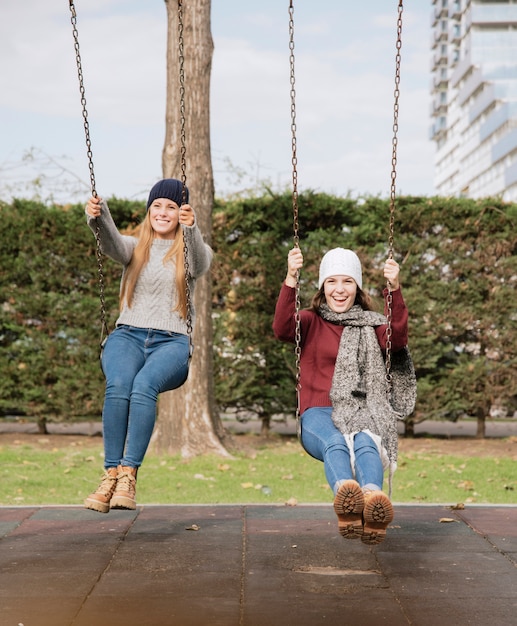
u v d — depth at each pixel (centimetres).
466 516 552
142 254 442
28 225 1050
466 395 1059
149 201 453
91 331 1051
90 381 1044
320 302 435
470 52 8781
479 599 370
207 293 902
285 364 1049
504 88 8438
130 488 404
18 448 966
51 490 726
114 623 337
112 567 422
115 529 509
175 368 425
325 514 556
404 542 478
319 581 398
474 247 1052
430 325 1037
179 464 841
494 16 8656
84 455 921
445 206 1042
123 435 418
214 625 335
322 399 414
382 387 411
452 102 10294
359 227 1041
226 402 1056
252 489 740
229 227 1050
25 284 1064
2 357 1049
